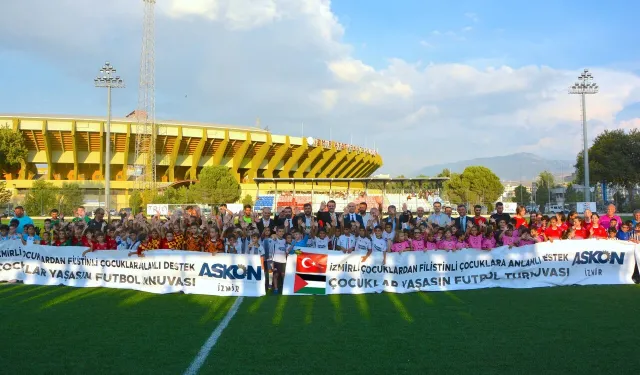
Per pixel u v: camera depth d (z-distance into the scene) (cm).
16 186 6031
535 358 606
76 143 6431
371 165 10512
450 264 1142
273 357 618
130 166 6962
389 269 1117
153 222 1412
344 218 1304
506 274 1164
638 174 5759
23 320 823
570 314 852
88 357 621
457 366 578
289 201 4784
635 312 866
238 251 1200
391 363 591
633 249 1208
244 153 7300
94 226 1323
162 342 688
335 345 668
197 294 1087
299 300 1016
